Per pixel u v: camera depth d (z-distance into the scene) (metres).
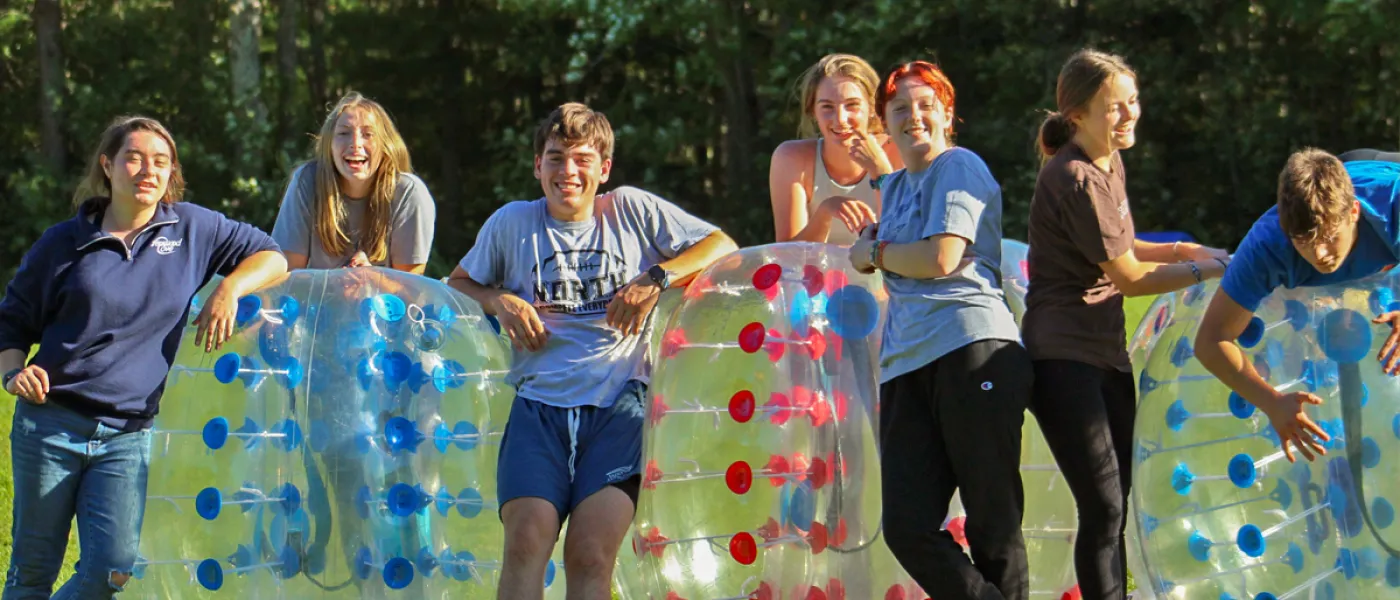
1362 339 6.93
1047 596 8.33
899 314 7.44
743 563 7.53
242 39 34.41
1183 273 7.42
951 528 7.93
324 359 7.63
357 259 8.66
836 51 30.08
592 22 30.97
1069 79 7.56
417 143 39.38
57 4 35.19
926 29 30.67
